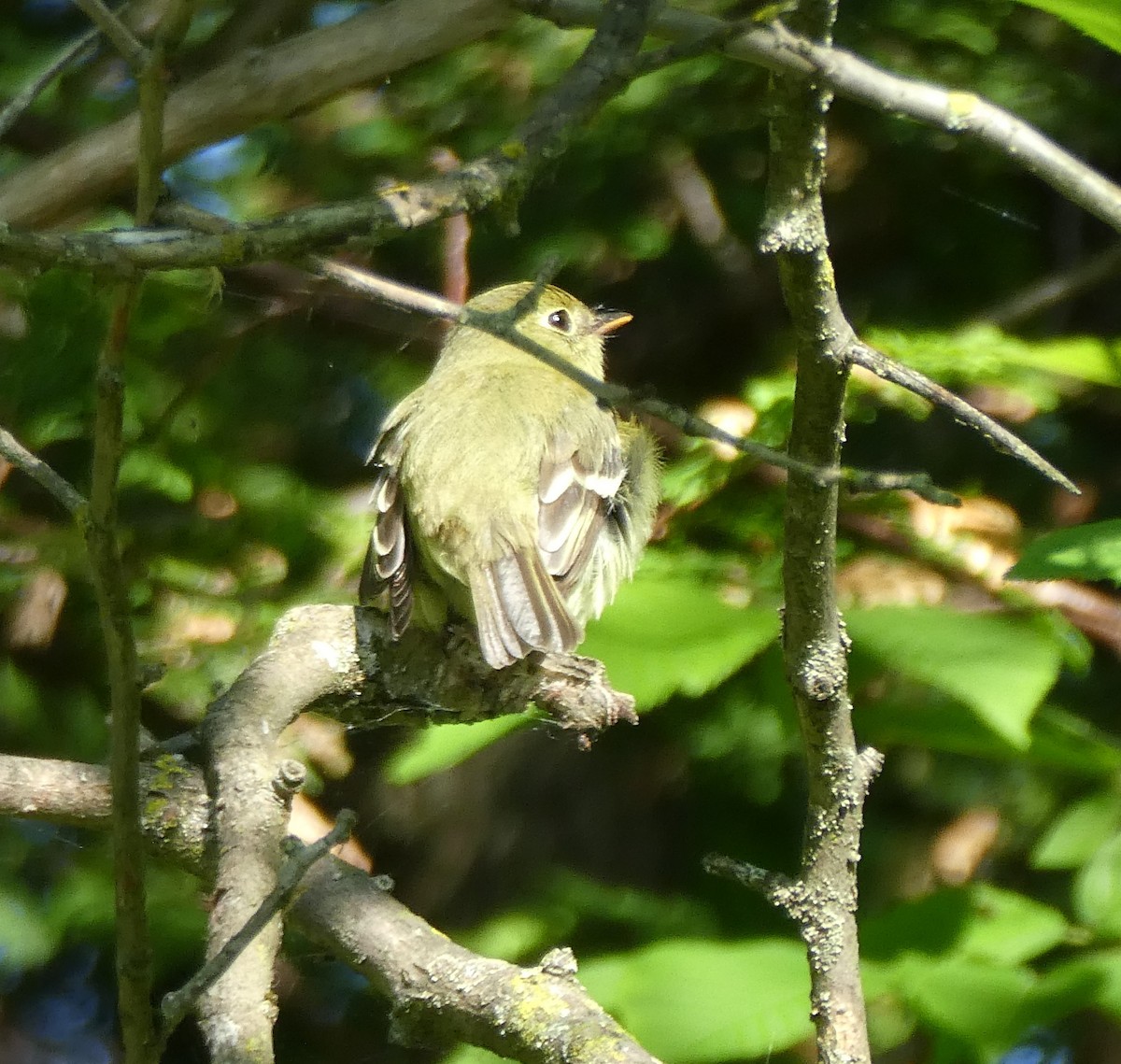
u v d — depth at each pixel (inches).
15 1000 495.5
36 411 438.0
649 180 478.9
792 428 197.3
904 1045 376.2
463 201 160.7
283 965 484.4
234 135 287.1
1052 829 320.2
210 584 435.8
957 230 490.3
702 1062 257.3
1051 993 242.5
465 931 466.6
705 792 452.1
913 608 275.0
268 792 238.5
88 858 453.4
